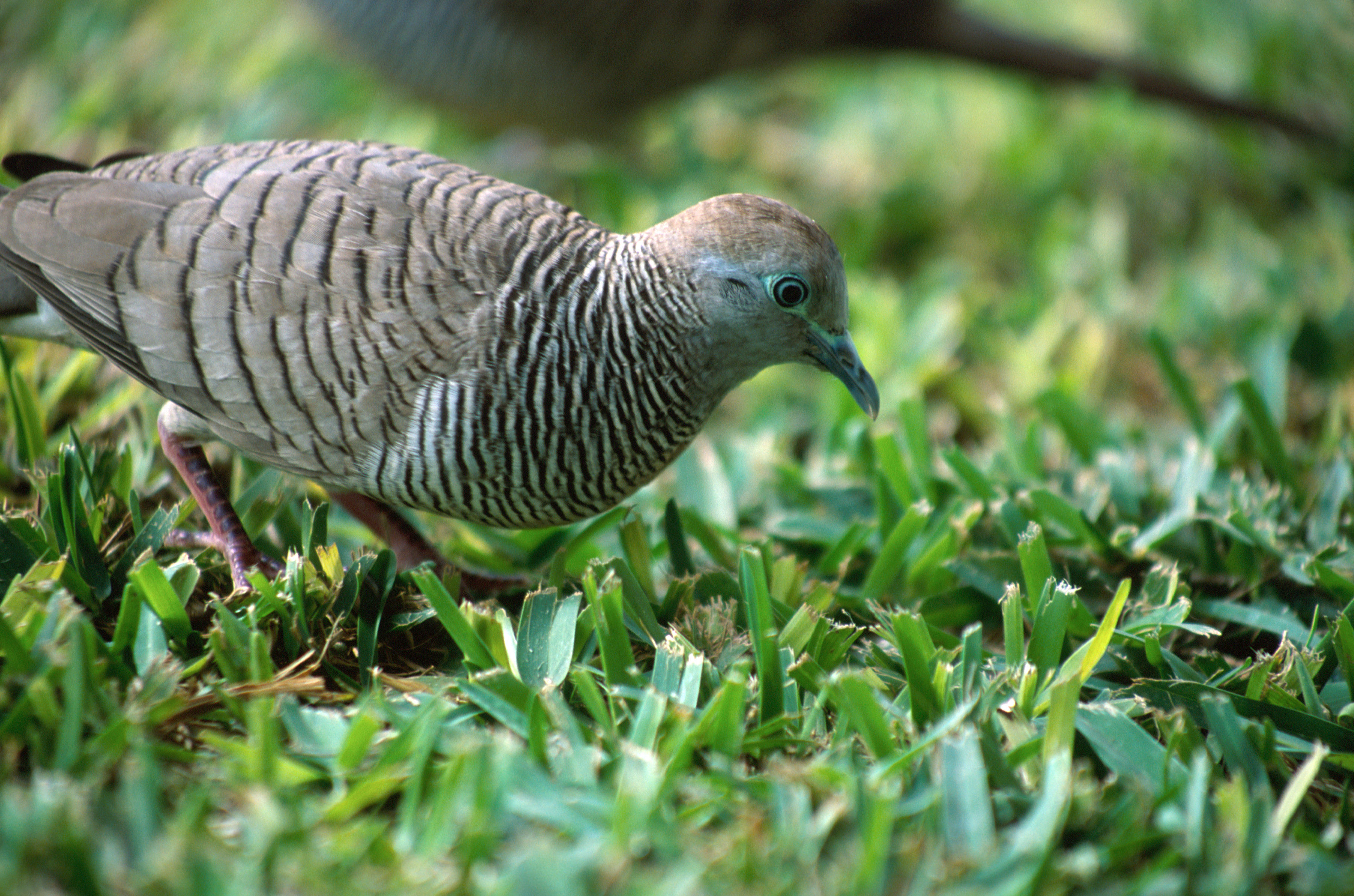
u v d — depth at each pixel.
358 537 7.27
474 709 5.31
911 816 4.70
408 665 5.96
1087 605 6.93
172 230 5.83
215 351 5.77
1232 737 5.25
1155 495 7.84
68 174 6.27
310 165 6.08
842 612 6.71
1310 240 12.16
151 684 5.05
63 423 7.55
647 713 5.09
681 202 12.32
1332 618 6.63
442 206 5.97
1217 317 10.63
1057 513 7.25
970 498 7.71
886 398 9.52
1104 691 5.89
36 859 3.99
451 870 4.26
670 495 8.30
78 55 12.89
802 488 8.16
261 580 5.67
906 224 12.75
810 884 4.23
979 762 4.75
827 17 12.43
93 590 5.83
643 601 6.14
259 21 14.52
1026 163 13.36
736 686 5.06
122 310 5.84
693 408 6.33
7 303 6.43
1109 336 10.36
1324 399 9.30
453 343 5.73
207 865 3.90
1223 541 7.36
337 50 12.59
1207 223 12.75
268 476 6.94
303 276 5.71
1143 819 4.77
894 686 5.89
